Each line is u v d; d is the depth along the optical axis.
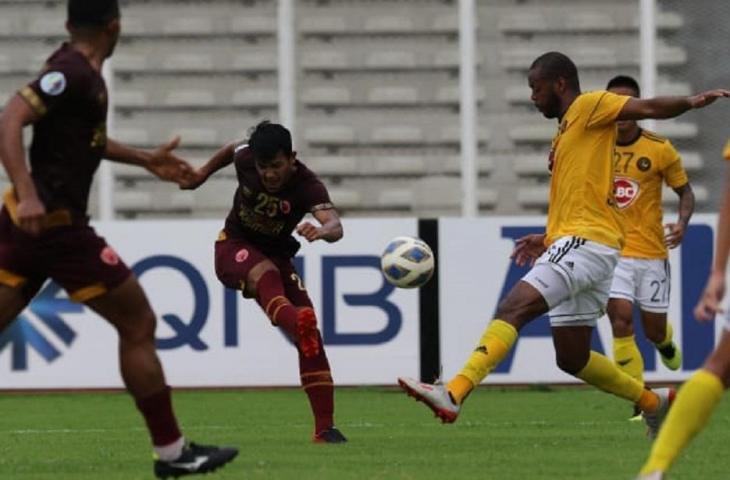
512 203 54.09
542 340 46.72
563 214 28.62
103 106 20.67
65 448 29.81
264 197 29.84
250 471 24.25
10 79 53.44
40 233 20.42
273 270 29.75
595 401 43.50
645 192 37.72
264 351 46.34
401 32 54.91
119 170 52.81
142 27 54.66
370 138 54.34
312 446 29.47
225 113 54.44
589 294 28.77
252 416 39.81
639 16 53.47
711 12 51.97
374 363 46.19
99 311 20.86
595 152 28.36
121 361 21.02
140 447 29.94
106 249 20.77
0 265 20.66
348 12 54.94
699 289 46.19
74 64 20.23
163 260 46.25
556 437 31.75
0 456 27.97
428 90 54.72
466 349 46.31
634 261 37.75
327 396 30.55
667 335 38.81
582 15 54.88
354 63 54.75
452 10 55.03
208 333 46.31
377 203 53.97
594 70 54.84
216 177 53.38
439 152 54.41
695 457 26.88
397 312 46.28
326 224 29.59
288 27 49.94
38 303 46.09
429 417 38.66
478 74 54.50
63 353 46.16
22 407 43.25
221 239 30.81
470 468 24.92
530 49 54.78
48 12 53.62
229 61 54.62
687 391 18.70
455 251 46.38
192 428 35.72
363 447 29.17
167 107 54.41
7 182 53.09
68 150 20.44
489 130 54.19
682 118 51.16
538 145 54.25
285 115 50.06
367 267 46.12
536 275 28.14
